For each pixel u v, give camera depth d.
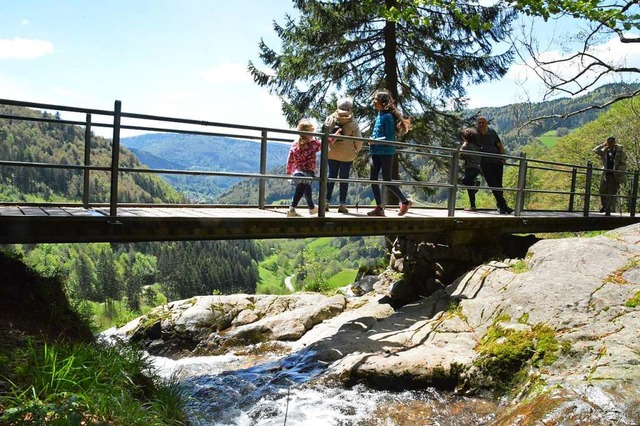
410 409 5.40
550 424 3.88
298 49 15.57
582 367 4.91
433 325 7.09
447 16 14.49
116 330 10.05
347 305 9.94
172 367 7.92
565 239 7.94
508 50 14.92
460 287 8.17
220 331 9.32
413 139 15.74
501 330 6.12
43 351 3.58
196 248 68.06
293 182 7.36
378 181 7.84
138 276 55.28
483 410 5.23
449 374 5.74
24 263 5.59
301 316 9.21
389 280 10.85
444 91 15.86
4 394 2.89
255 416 5.44
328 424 5.17
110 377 3.54
